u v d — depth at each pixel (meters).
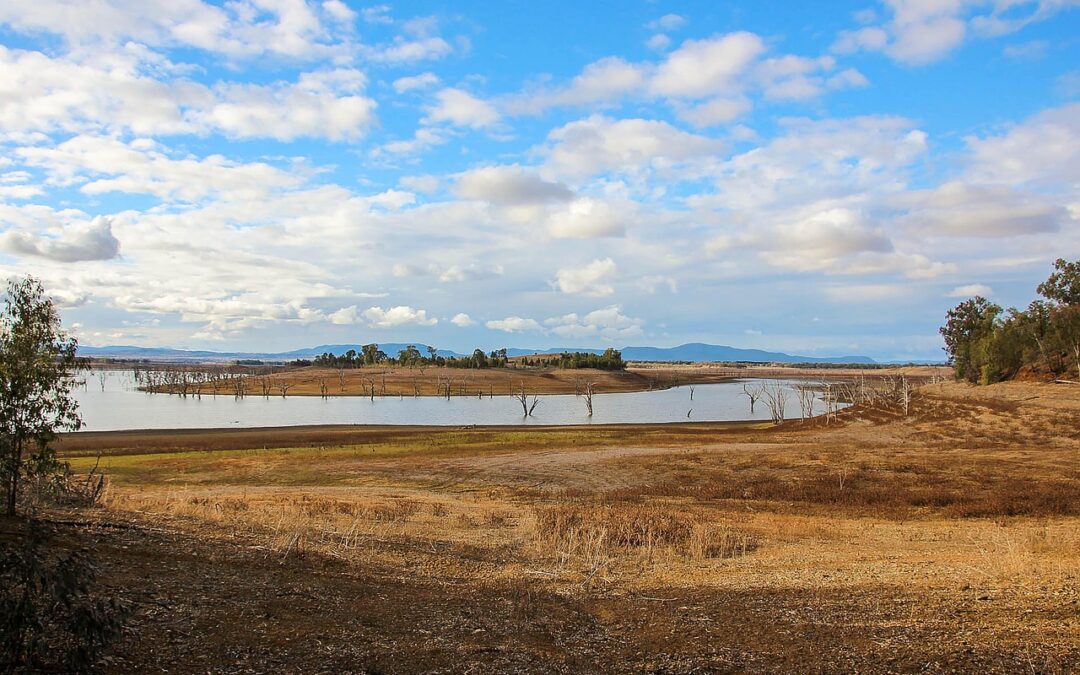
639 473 40.41
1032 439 50.34
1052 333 95.19
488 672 7.26
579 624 9.36
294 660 7.12
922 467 38.00
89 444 57.19
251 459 46.41
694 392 179.38
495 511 23.88
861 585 11.47
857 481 35.06
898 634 8.64
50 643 6.70
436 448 52.94
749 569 13.62
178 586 9.37
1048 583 10.70
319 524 17.12
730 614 9.85
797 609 9.99
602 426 81.69
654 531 17.91
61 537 10.93
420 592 10.80
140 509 16.02
